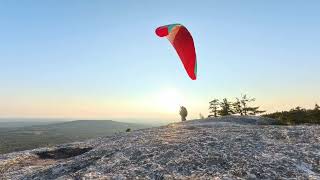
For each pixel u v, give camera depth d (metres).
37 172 17.91
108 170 15.30
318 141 18.23
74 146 24.94
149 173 14.41
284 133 20.42
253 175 13.50
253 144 17.77
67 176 15.10
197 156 15.88
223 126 28.59
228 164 14.73
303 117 43.53
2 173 19.59
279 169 14.00
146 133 26.20
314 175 13.44
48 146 27.05
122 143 21.34
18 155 23.94
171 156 16.31
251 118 36.41
